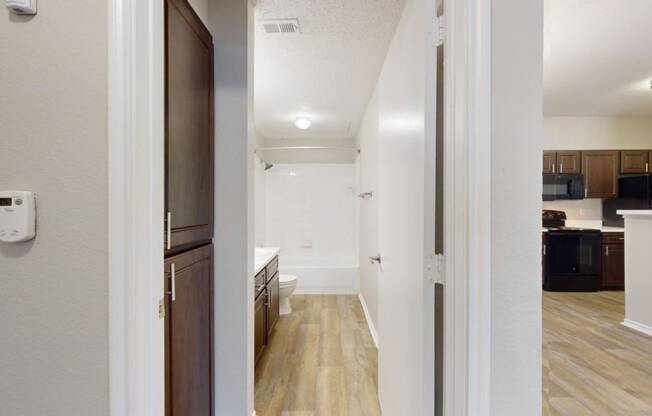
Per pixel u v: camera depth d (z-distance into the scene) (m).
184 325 1.30
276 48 2.29
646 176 4.49
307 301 4.25
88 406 0.76
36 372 0.76
